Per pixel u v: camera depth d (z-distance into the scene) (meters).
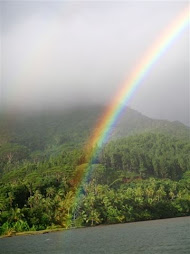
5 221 167.38
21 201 195.25
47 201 187.38
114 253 89.38
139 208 194.62
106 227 167.75
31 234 159.38
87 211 182.00
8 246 123.56
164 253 81.19
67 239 131.12
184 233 118.88
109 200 188.50
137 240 111.50
